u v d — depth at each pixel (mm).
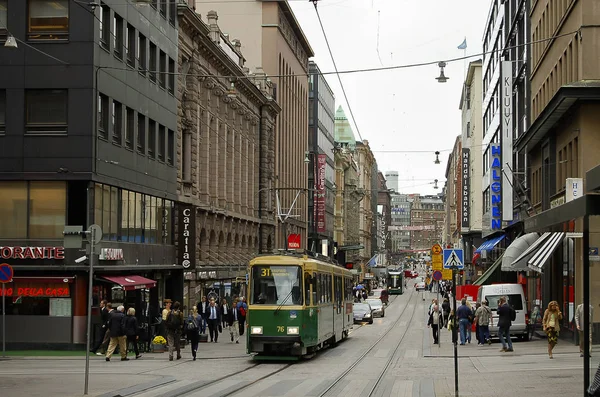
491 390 20094
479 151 95562
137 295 37344
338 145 127375
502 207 53812
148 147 40344
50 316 32156
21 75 32344
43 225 32219
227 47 59500
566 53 36156
